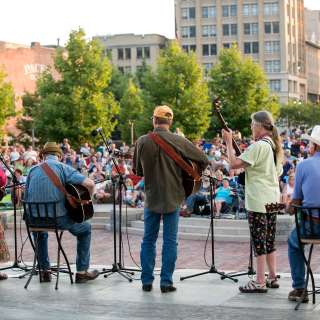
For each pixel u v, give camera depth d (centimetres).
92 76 5225
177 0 13312
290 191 1672
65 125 5197
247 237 1503
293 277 720
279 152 773
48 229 823
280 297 740
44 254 865
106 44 13975
